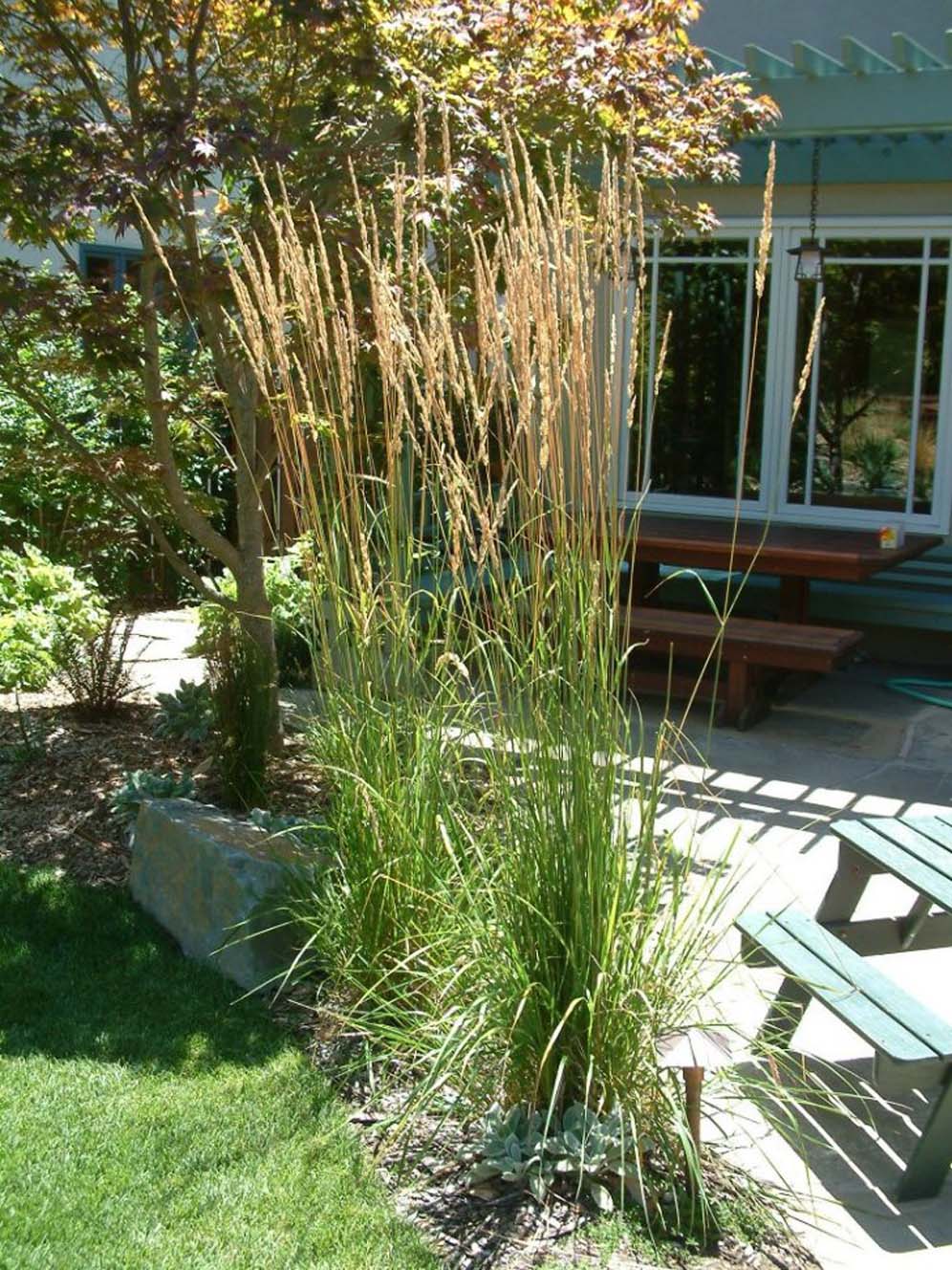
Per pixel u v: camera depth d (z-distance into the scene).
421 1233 2.42
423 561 3.68
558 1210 2.49
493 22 4.67
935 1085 2.84
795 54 6.87
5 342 5.06
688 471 8.61
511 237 2.64
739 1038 3.21
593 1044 2.56
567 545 2.66
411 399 3.45
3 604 6.53
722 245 8.26
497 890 2.70
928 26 8.23
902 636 7.85
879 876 4.32
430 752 3.12
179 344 7.15
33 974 3.37
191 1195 2.48
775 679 6.72
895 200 7.77
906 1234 2.53
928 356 7.77
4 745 5.07
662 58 4.89
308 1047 3.07
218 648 4.55
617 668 2.69
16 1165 2.55
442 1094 2.74
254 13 4.59
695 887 4.04
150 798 4.23
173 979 3.38
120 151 4.18
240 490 4.97
